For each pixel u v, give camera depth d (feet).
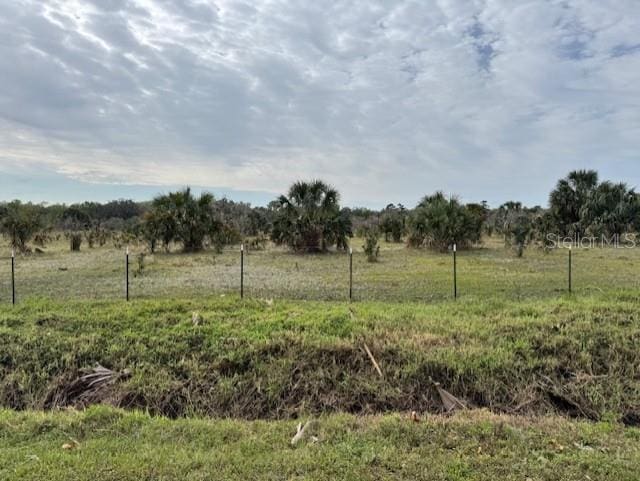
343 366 16.44
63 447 11.04
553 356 16.98
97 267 42.16
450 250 61.87
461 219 62.28
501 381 15.70
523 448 11.14
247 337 17.99
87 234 81.20
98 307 21.58
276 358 16.81
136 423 12.76
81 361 17.06
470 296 26.16
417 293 27.73
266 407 15.14
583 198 79.71
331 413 14.35
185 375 16.37
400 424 12.59
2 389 15.84
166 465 9.99
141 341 18.06
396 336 18.04
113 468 9.83
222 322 19.60
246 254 57.62
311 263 46.34
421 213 65.98
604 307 21.44
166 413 15.02
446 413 14.25
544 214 84.17
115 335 18.52
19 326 19.08
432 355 16.53
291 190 61.00
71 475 9.53
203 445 11.31
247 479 9.46
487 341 17.83
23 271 38.99
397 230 81.97
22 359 16.99
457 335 18.37
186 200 61.82
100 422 12.79
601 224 74.90
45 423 12.53
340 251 61.21
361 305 22.93
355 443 11.35
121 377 16.12
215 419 13.91
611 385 15.49
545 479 9.66
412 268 41.37
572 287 29.37
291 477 9.55
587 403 14.94
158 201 61.82
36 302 22.53
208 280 33.32
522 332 18.47
